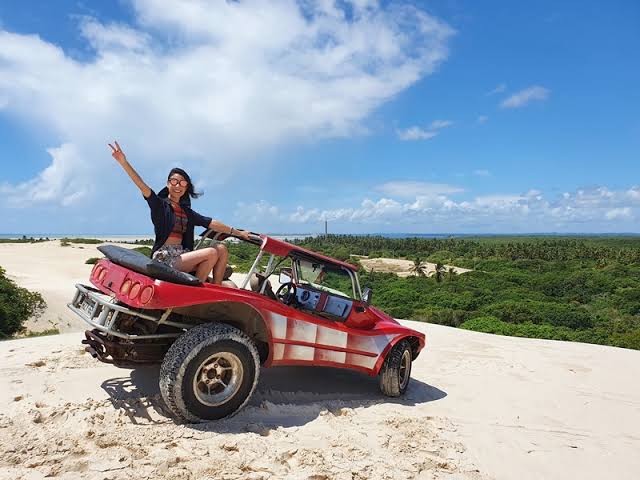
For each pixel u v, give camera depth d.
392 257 174.25
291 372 6.44
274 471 3.47
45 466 3.22
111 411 4.19
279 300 5.34
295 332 4.93
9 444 3.46
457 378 7.35
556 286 99.06
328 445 4.06
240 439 3.88
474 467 4.03
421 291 85.88
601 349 11.15
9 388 4.79
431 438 4.52
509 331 44.28
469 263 148.38
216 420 4.21
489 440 4.75
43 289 31.53
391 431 4.58
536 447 4.74
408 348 6.11
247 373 4.32
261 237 5.15
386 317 6.44
